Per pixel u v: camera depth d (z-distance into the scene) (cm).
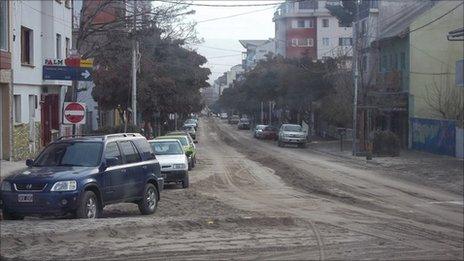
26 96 2983
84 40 3978
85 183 1322
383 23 5419
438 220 1566
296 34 9950
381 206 1827
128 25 3909
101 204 1386
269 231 1252
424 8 5203
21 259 953
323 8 9856
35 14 3091
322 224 1379
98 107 5275
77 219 1298
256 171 3019
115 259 956
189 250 1034
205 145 5803
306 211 1642
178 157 2278
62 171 1341
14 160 2756
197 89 5694
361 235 1241
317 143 6072
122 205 1794
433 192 2253
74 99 3123
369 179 2670
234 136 8106
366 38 5303
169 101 5031
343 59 5841
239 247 1069
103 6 3878
